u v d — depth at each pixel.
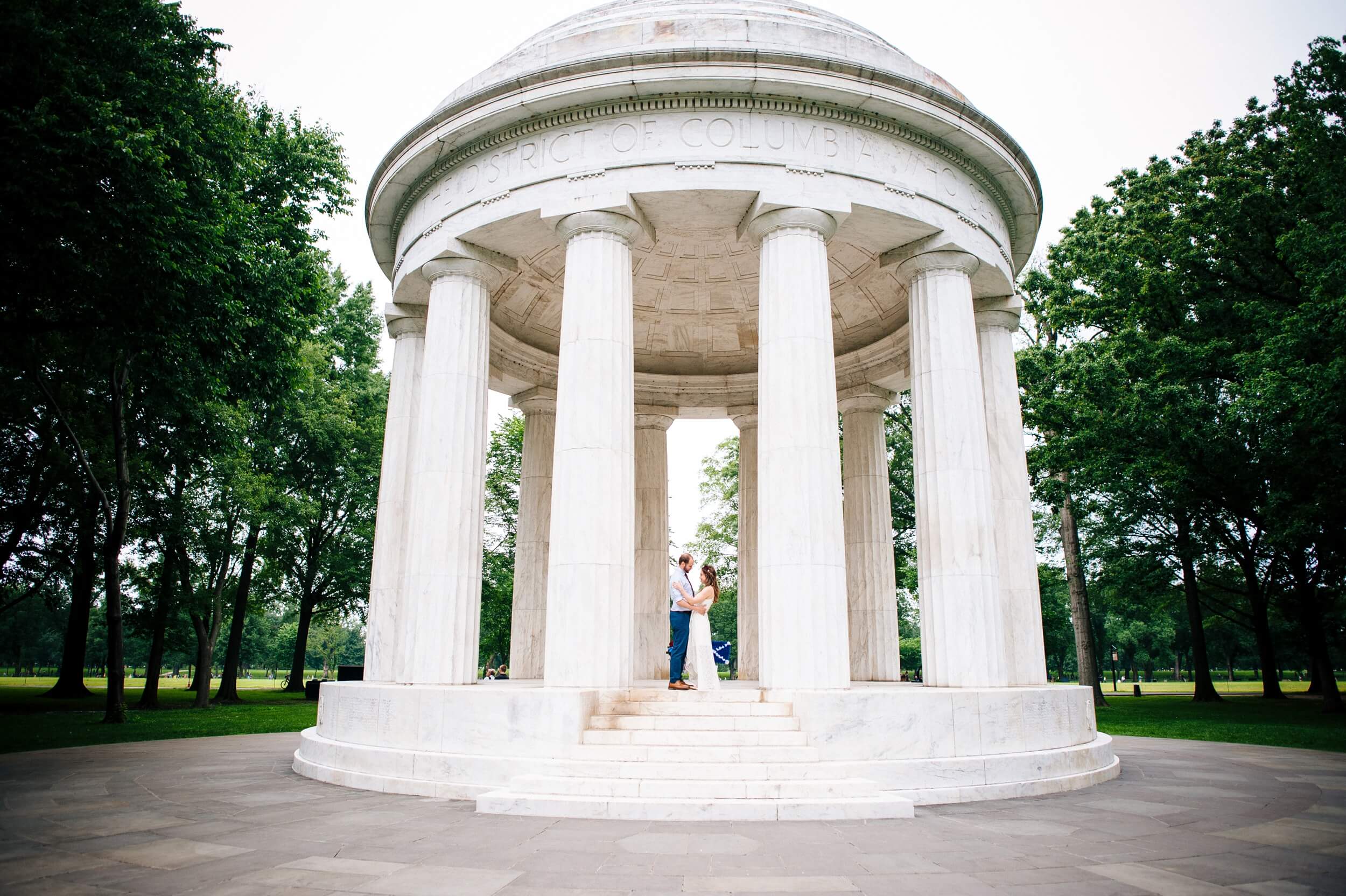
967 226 21.94
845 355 31.69
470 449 21.06
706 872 9.82
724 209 20.42
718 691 17.70
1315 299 30.41
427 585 19.94
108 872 9.82
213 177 24.70
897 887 9.16
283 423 57.06
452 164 22.00
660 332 32.81
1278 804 15.39
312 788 16.92
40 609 115.44
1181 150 41.84
